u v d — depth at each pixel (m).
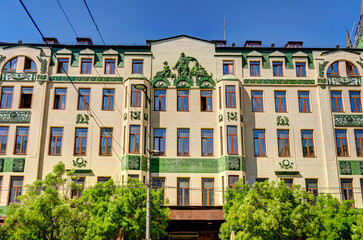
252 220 20.09
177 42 32.62
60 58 31.92
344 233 21.44
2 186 28.77
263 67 32.22
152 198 22.33
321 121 30.83
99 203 21.72
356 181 29.67
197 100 31.27
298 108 31.28
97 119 30.47
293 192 21.61
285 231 19.77
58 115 30.45
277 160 30.00
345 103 31.45
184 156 29.92
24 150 29.67
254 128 30.72
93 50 32.19
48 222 20.30
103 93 31.23
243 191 24.28
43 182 22.31
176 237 27.97
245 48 32.72
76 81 31.31
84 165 29.36
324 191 29.36
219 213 27.78
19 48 31.69
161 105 31.16
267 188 21.50
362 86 31.81
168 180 29.30
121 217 20.70
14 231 19.91
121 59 32.09
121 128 30.34
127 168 28.42
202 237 27.89
